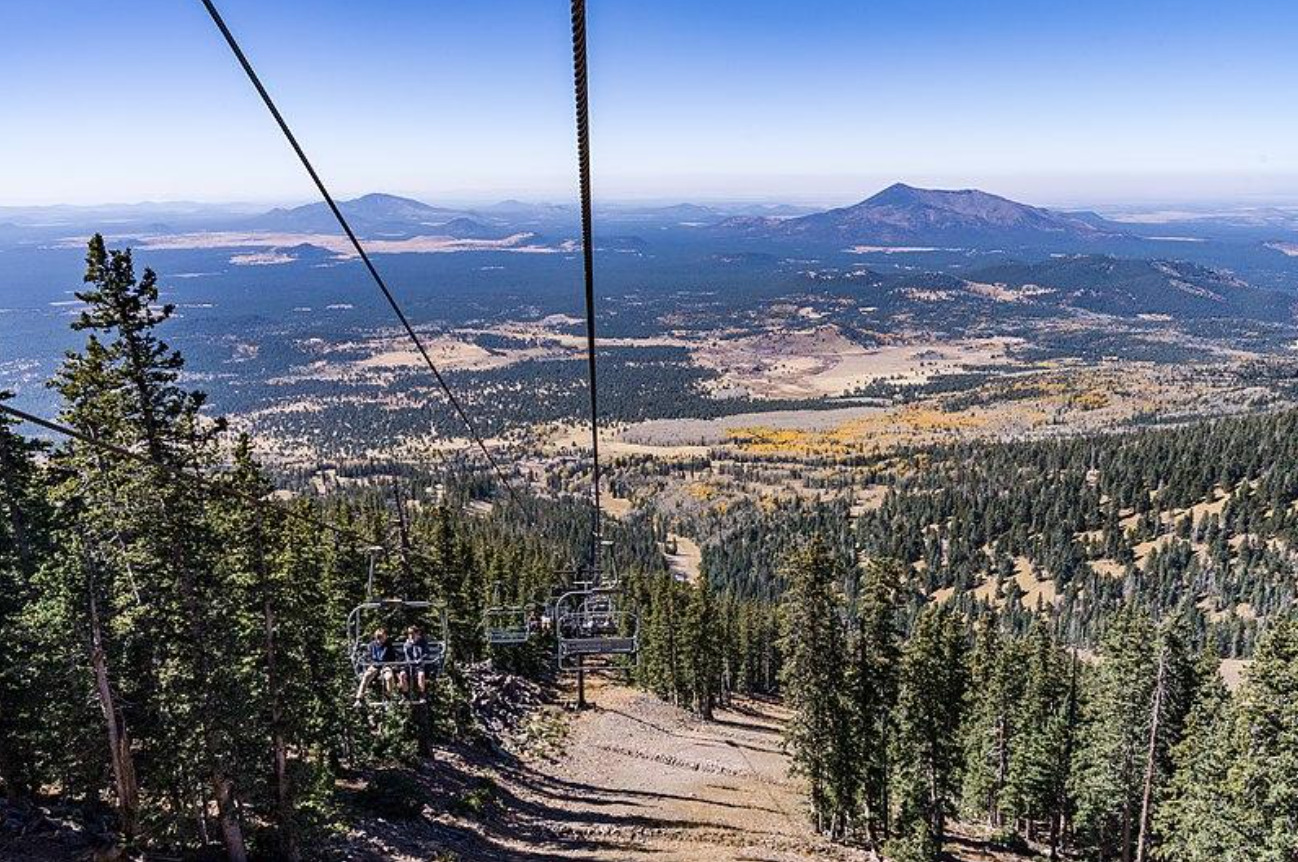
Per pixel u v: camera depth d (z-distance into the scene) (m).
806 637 44.94
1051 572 187.62
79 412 23.67
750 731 80.00
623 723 72.06
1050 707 55.09
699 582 80.31
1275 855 33.84
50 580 26.81
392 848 34.47
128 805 27.53
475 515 199.88
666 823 47.66
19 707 27.77
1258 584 155.00
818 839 48.22
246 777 27.53
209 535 26.22
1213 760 38.41
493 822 42.56
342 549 46.78
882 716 47.41
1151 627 45.88
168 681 26.00
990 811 61.59
